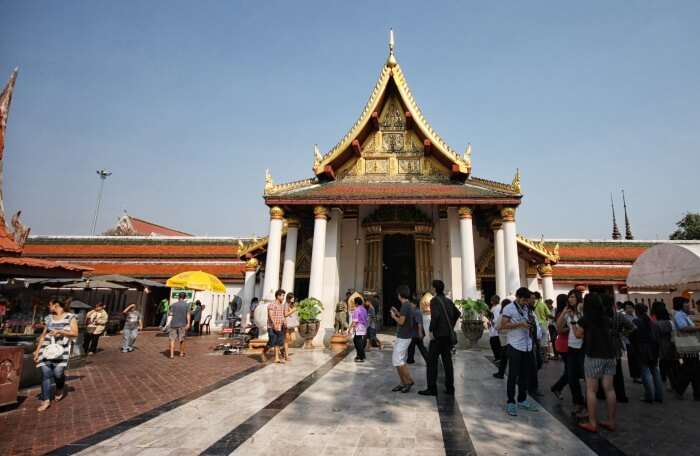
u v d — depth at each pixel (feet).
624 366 39.37
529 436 16.85
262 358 39.68
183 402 22.40
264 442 15.92
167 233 150.71
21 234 27.73
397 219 60.90
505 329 20.99
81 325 45.29
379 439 16.26
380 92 57.67
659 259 48.08
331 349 45.39
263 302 48.60
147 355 43.42
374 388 25.48
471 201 49.34
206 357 41.34
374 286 59.26
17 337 29.17
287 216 57.36
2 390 21.16
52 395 22.93
